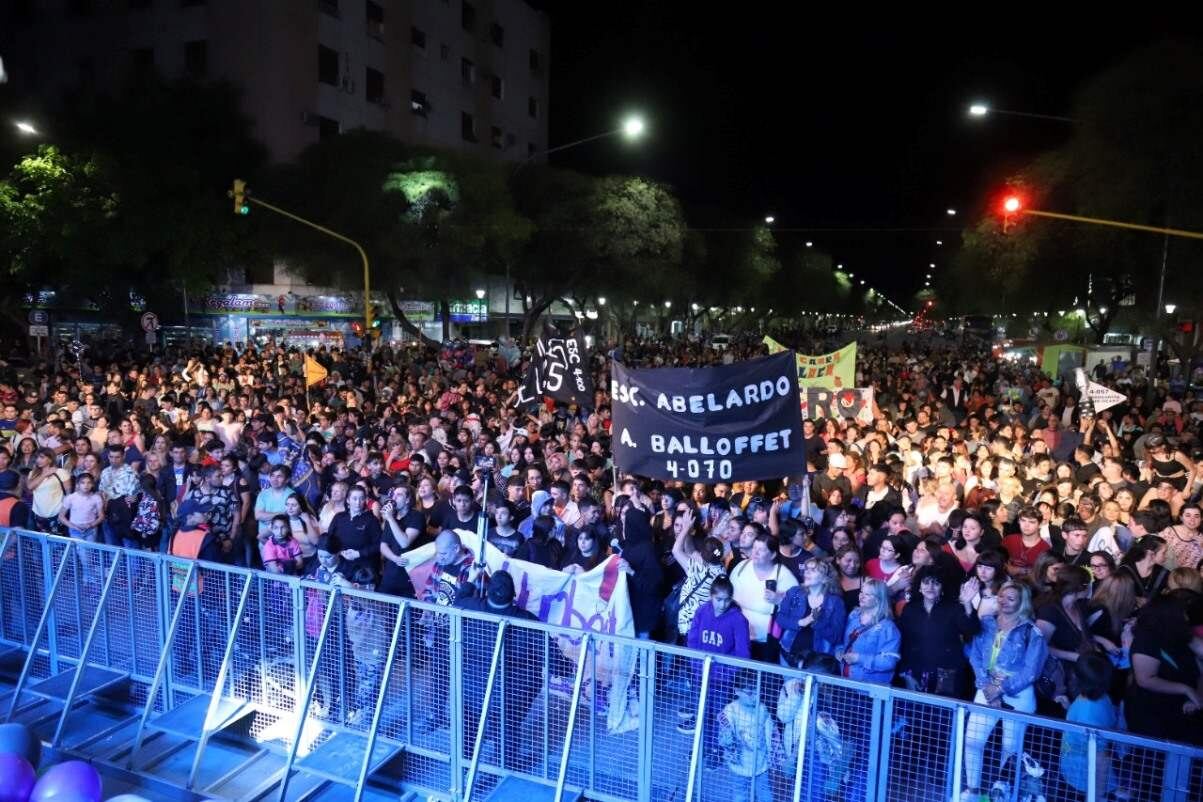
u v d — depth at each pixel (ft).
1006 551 24.31
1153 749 13.09
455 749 18.35
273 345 99.04
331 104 143.64
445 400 55.52
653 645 16.37
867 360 121.39
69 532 30.37
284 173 107.96
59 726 20.39
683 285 154.30
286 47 133.39
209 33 132.57
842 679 14.92
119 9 137.18
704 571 21.68
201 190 107.14
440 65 176.35
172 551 25.09
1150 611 17.31
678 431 24.38
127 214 98.17
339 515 26.50
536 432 44.86
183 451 34.96
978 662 18.19
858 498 32.04
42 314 84.12
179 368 77.97
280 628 20.03
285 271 112.37
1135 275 92.02
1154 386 77.46
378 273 104.12
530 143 215.72
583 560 24.57
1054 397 62.80
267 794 18.48
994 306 153.79
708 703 16.53
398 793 18.72
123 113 105.19
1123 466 33.55
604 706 17.34
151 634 21.71
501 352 109.70
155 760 19.69
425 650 18.67
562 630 16.94
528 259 128.88
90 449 37.81
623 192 127.34
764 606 21.21
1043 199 96.32
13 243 95.76
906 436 43.27
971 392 73.67
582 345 39.93
